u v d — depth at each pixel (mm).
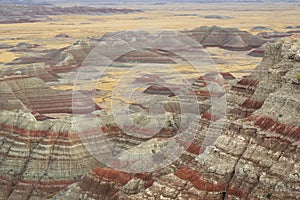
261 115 69188
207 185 63094
